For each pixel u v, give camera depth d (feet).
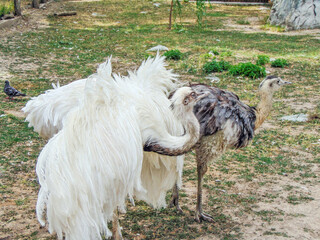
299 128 27.45
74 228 12.10
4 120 26.63
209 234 15.84
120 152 12.76
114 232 14.61
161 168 15.58
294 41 55.26
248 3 90.27
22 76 36.78
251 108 17.39
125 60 44.09
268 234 15.81
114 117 13.08
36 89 33.19
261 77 38.88
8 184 19.31
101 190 12.47
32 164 21.29
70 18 68.59
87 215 12.21
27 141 23.94
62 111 16.47
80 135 12.61
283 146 24.73
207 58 44.91
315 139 25.63
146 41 53.52
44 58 43.50
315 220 16.96
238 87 35.70
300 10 63.16
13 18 61.41
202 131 15.80
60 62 42.04
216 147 16.21
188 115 13.52
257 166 22.11
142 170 15.44
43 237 15.40
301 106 31.40
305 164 22.45
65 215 11.93
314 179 20.70
